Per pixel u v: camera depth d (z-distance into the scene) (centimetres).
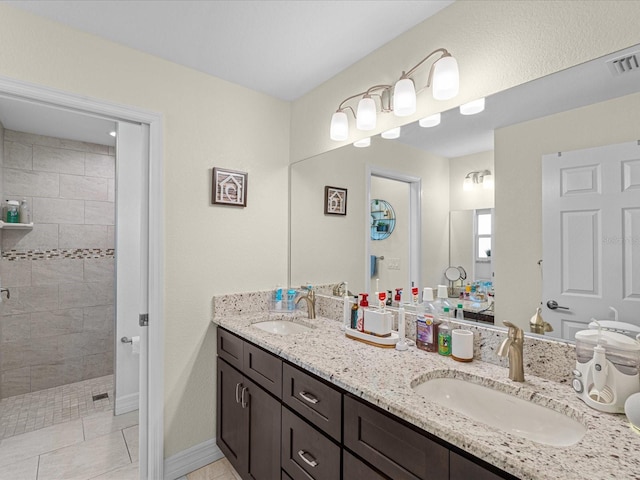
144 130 178
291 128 234
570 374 108
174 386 184
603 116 104
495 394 110
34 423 235
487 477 75
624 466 67
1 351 268
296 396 136
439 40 146
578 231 109
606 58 103
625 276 100
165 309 181
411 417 89
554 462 68
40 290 286
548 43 114
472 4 134
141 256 178
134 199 261
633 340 92
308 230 219
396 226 167
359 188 185
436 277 150
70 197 300
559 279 114
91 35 159
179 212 186
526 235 122
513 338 112
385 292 174
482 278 134
